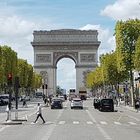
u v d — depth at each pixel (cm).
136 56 8706
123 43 10112
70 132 4550
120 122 6250
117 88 14850
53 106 11375
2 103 13412
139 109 10175
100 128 5103
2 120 6625
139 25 10156
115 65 13850
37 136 4138
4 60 15225
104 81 16212
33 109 10844
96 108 11381
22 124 5856
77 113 9019
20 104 14325
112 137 3969
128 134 4288
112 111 9731
